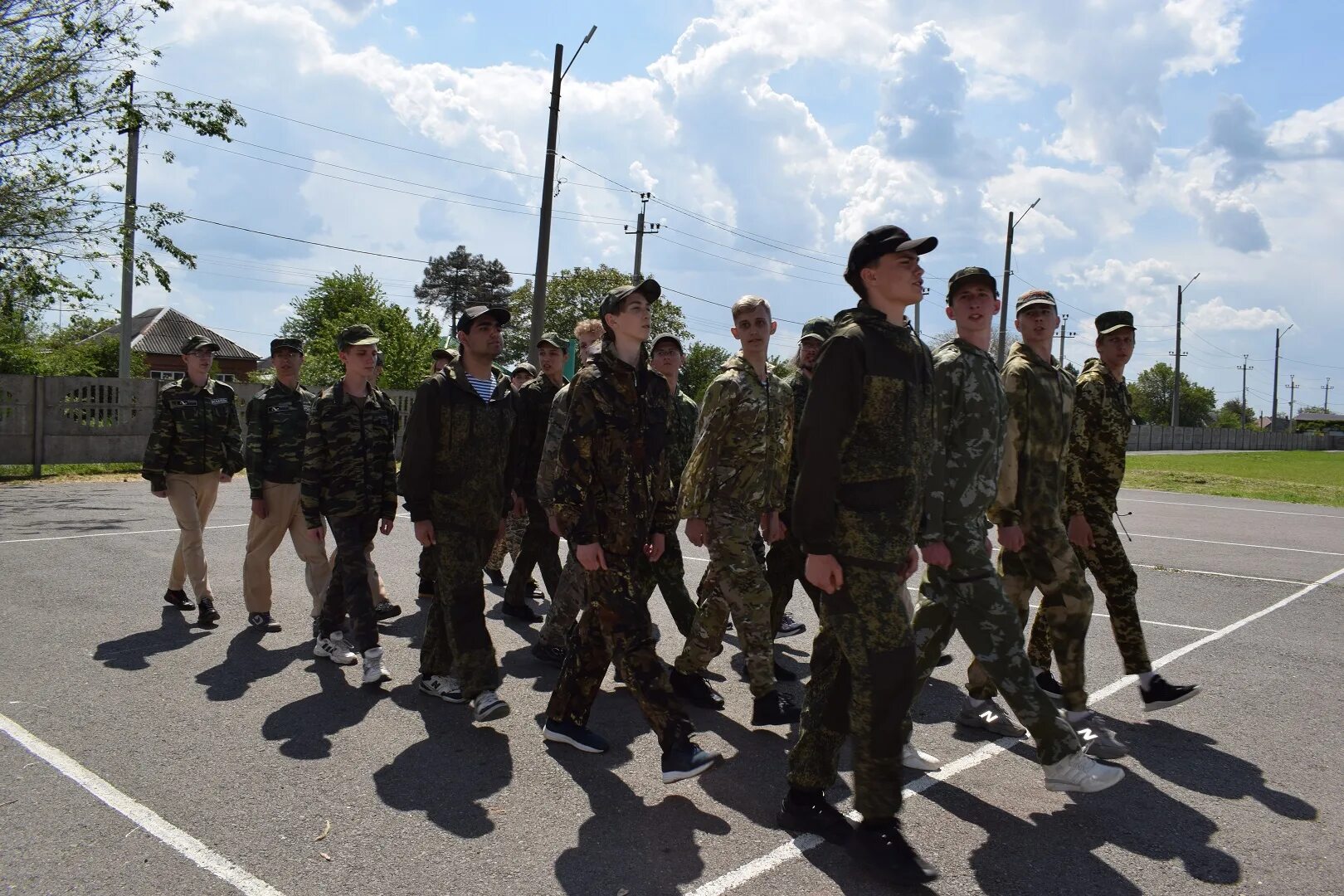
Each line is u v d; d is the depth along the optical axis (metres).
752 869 3.06
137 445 18.06
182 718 4.42
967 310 3.70
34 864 3.01
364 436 5.12
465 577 4.38
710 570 4.72
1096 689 5.27
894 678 2.97
